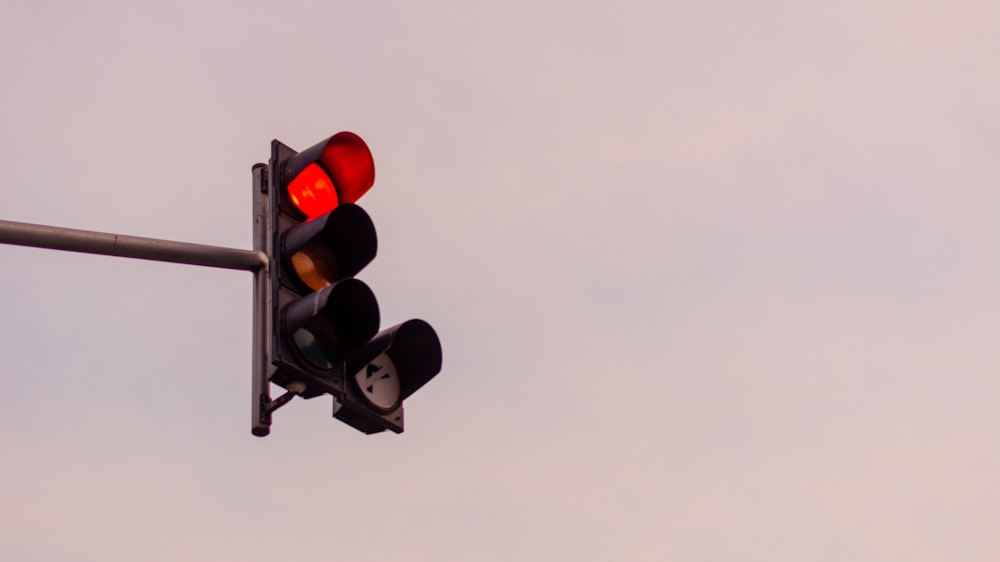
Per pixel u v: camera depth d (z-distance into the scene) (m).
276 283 7.54
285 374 7.50
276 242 7.66
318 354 7.63
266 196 7.89
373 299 7.64
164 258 7.36
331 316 7.79
